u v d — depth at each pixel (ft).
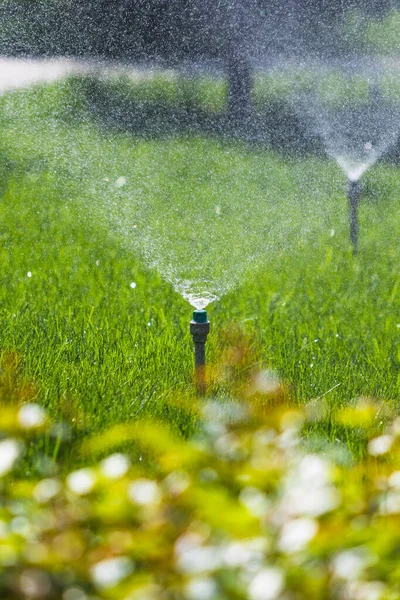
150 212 89.25
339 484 27.12
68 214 88.63
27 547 18.10
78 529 19.43
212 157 121.49
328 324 54.39
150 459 31.96
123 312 55.52
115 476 19.93
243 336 47.78
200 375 38.60
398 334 52.37
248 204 94.53
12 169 111.34
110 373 42.98
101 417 36.35
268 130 137.69
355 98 145.69
